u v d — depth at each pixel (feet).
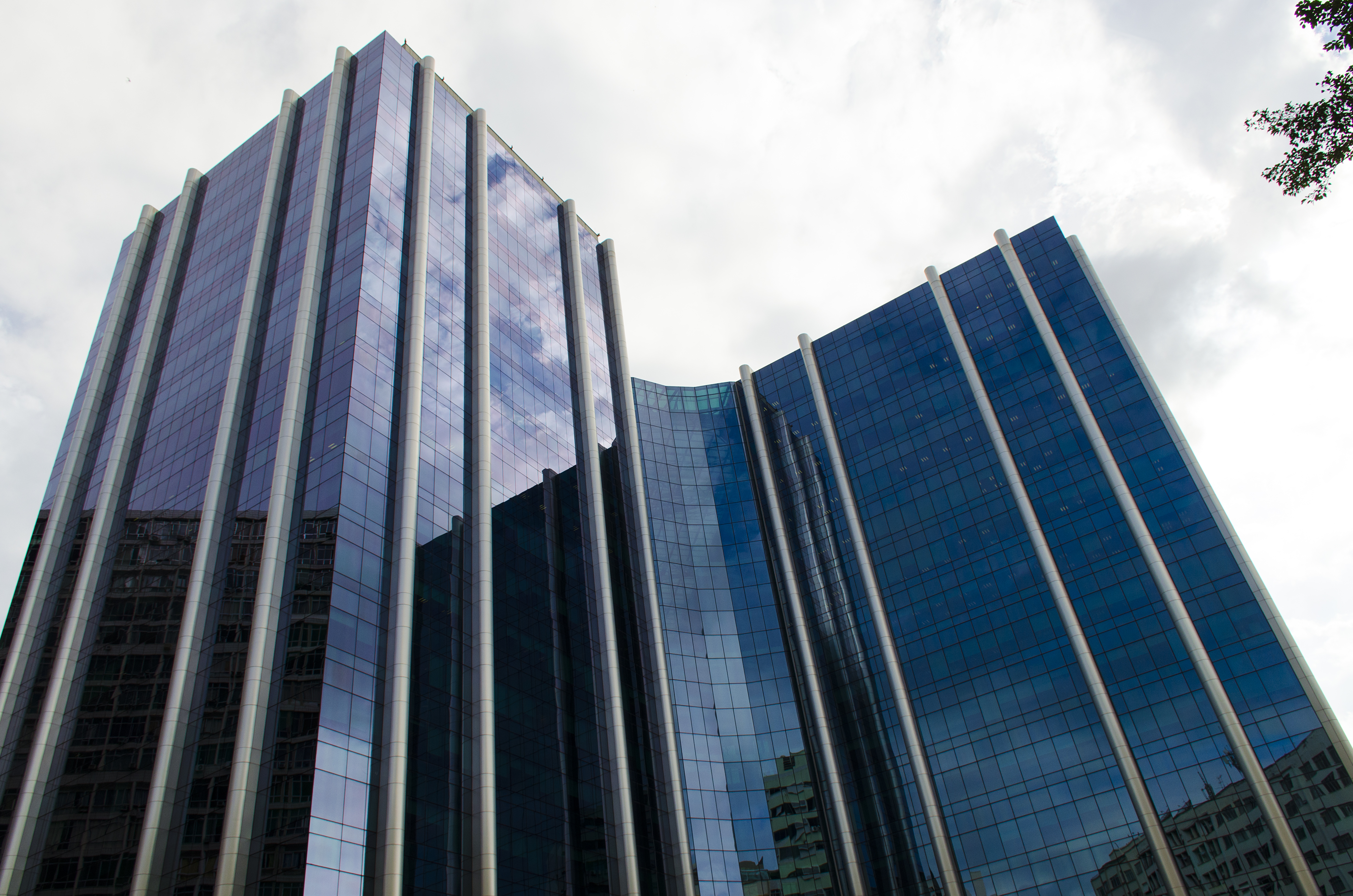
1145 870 225.56
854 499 333.21
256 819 157.69
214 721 173.27
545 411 287.07
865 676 295.89
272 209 278.67
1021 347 325.01
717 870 253.44
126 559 224.74
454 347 256.11
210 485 215.51
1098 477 286.66
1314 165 102.83
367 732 173.78
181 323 285.64
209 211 315.78
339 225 258.37
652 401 365.20
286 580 187.52
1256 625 241.55
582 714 238.48
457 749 191.93
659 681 276.00
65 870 169.68
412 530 205.87
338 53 300.81
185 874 155.74
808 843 267.18
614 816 231.09
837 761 285.43
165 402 262.67
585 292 344.69
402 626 190.49
